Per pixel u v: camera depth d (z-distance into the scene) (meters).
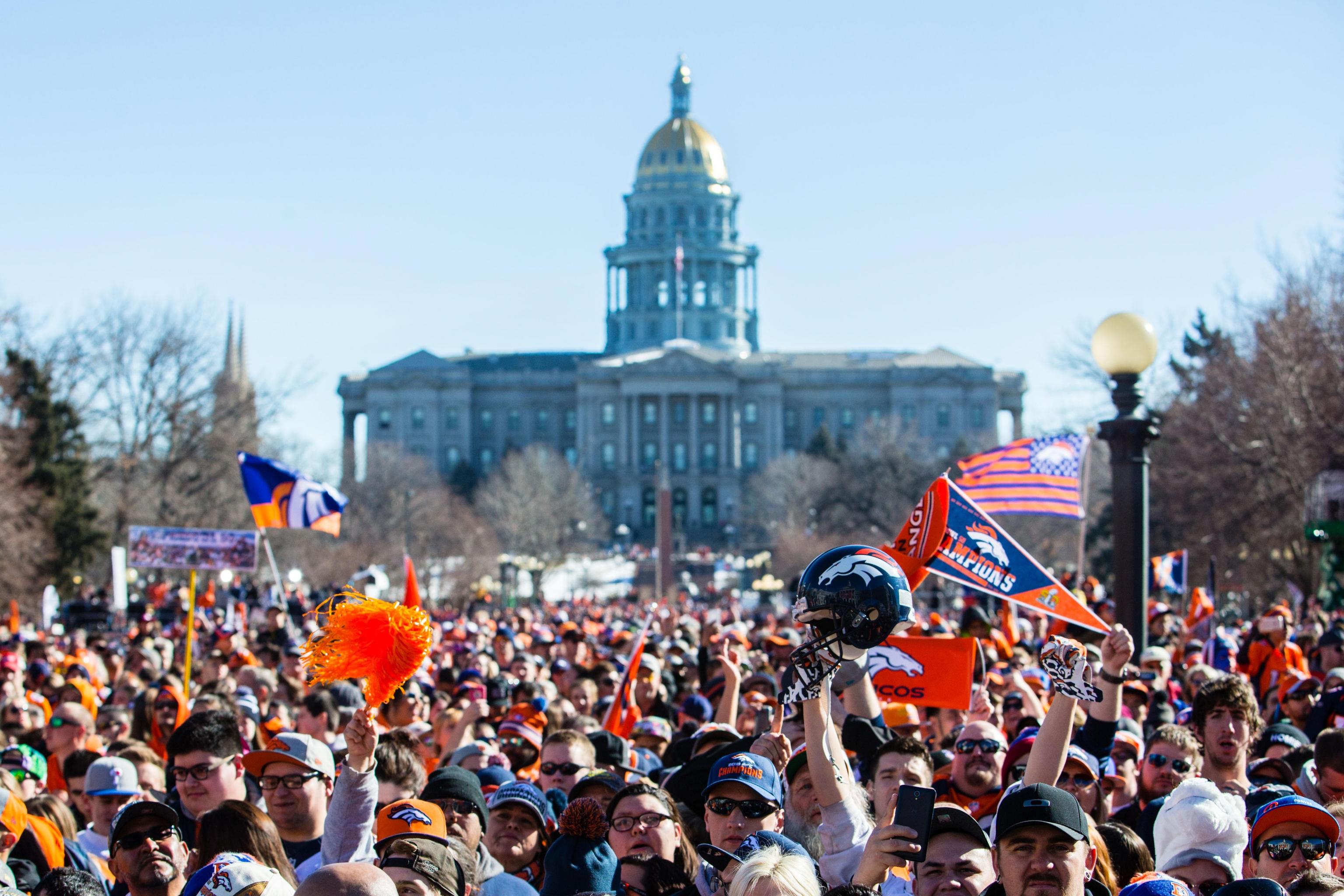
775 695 17.91
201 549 26.56
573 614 64.06
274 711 17.33
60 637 37.97
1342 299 53.19
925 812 7.54
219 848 8.87
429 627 8.31
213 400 88.06
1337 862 9.74
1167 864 9.30
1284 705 17.30
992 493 22.92
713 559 157.75
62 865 10.66
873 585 7.97
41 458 75.25
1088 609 10.93
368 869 6.74
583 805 9.88
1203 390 61.91
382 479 161.62
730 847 9.09
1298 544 50.75
